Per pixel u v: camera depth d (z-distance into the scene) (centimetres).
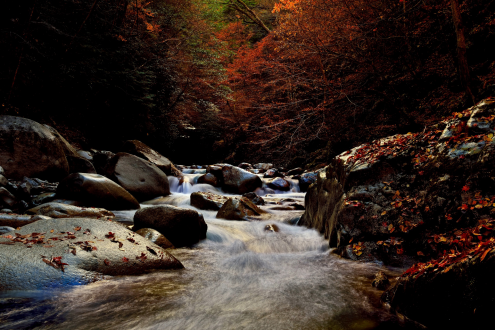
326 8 1027
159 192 899
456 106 902
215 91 2091
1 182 606
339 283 319
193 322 233
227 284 319
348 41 962
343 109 1339
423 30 1126
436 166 376
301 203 887
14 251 292
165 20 1794
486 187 321
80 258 301
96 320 231
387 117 1202
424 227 363
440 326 195
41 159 743
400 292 236
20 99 1043
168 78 1816
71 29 1188
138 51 1535
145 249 355
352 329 218
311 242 496
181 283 316
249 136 2155
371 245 395
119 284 296
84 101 1330
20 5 971
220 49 2042
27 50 1017
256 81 1873
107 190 657
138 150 1101
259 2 2283
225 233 556
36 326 219
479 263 176
